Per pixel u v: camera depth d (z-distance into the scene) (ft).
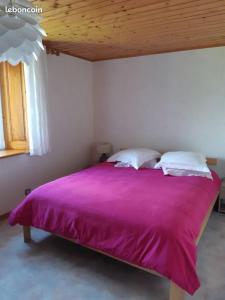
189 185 8.57
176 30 9.00
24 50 4.77
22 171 10.94
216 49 11.02
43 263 7.25
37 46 5.02
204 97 11.58
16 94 10.89
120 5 6.91
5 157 10.09
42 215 7.48
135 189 8.10
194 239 6.03
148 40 10.32
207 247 8.02
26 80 10.46
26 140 11.20
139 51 12.12
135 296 5.98
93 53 12.57
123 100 13.80
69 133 13.43
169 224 5.74
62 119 12.87
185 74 11.86
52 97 12.12
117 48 11.50
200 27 8.70
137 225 5.89
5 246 8.13
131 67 13.26
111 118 14.40
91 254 7.70
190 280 5.27
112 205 6.76
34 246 8.14
